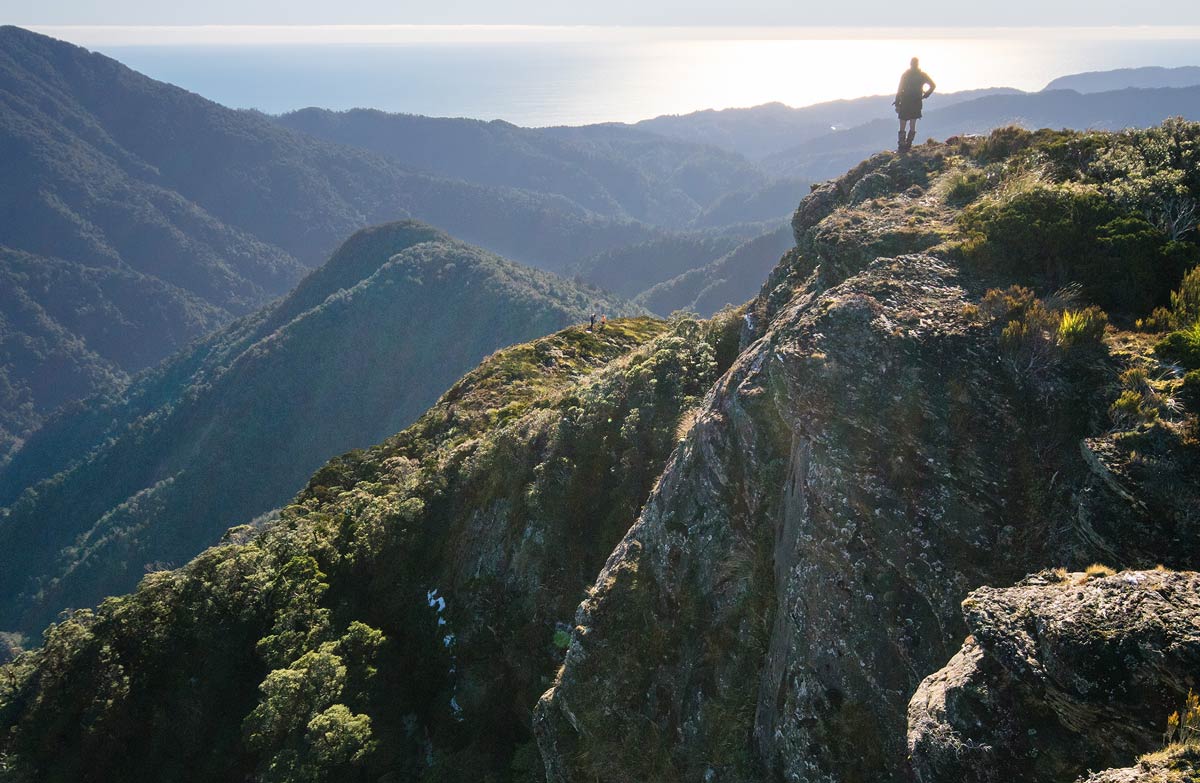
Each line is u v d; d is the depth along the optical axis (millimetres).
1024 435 9281
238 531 53406
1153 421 8086
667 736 12383
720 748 11359
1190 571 6723
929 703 7246
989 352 10234
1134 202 12469
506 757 21750
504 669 24094
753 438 12469
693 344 27766
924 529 9141
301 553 36062
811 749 9312
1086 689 5812
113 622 33594
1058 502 8531
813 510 10109
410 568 32406
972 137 20312
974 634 6719
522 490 27984
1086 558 7680
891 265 12570
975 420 9578
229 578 35000
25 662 33500
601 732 13211
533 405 40719
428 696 26109
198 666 32250
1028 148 16891
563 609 23375
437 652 26922
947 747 6664
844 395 10469
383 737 24719
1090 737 5957
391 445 54219
